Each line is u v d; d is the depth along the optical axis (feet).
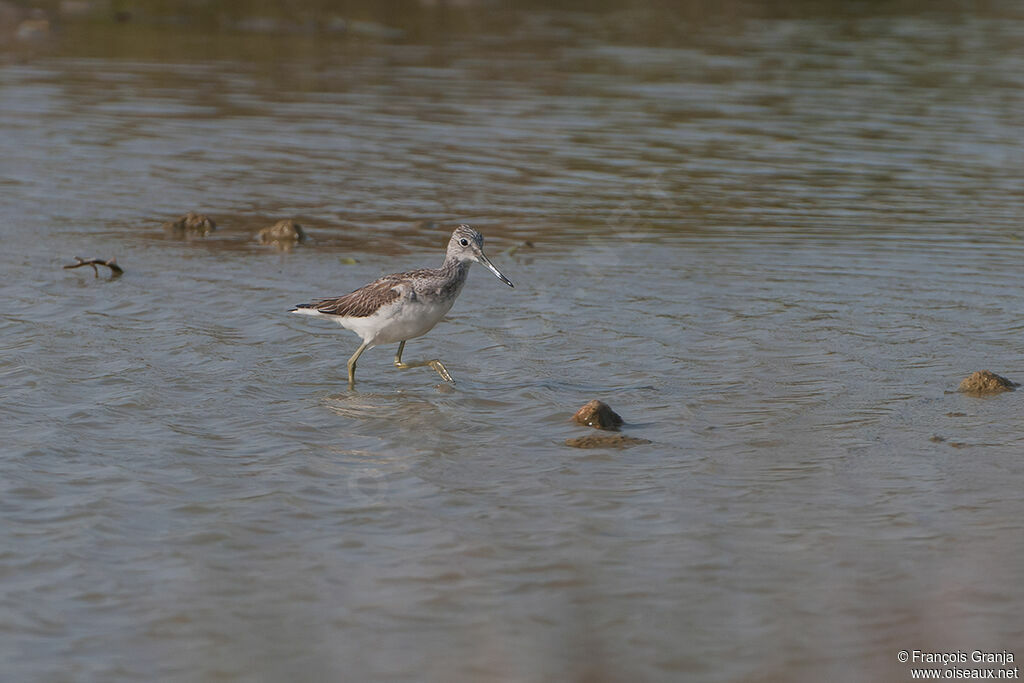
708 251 70.18
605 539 36.22
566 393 49.08
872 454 42.57
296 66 122.52
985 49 136.77
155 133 96.12
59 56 123.65
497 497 39.24
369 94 111.34
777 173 88.22
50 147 90.68
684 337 55.93
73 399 47.06
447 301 49.80
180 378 50.01
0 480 39.42
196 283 63.05
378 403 48.06
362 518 37.63
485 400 48.39
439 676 29.07
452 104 108.17
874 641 30.53
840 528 36.81
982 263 67.82
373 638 30.78
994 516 37.47
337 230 73.97
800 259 68.54
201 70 119.55
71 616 31.65
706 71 123.13
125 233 72.08
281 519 37.42
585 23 150.71
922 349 54.24
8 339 53.47
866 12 162.09
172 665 29.53
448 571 34.27
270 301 60.54
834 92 114.73
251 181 84.43
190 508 38.06
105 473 40.42
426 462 42.11
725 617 31.81
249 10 151.23
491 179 85.92
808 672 29.17
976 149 95.09
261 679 28.91
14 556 34.60
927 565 34.40
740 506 38.42
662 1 166.30
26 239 69.87
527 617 31.83
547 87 115.34
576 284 64.13
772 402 47.93
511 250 69.97
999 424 45.34
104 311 58.08
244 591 33.06
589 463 42.01
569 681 28.68
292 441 43.96
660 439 44.27
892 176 87.61
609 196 82.12
